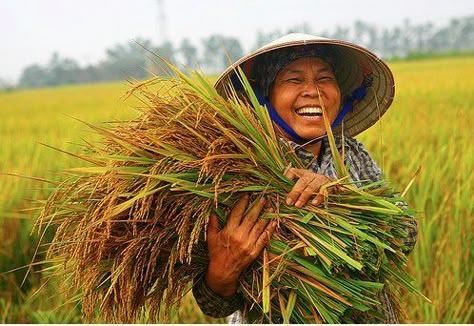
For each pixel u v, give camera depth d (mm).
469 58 42250
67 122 12398
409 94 11320
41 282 4871
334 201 2002
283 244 1941
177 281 2109
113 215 1867
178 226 1941
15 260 5223
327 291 1921
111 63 76375
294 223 1950
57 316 4301
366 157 2336
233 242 1934
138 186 1960
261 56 2246
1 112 20734
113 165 2043
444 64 30016
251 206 1948
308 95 2139
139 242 1968
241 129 1987
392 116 7348
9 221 5402
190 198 1951
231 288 2021
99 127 2113
